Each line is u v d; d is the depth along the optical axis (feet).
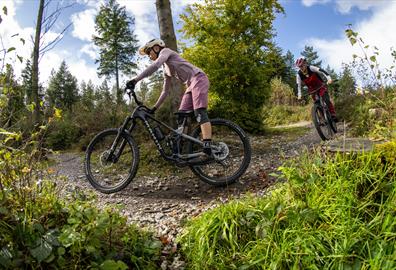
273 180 14.79
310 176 8.75
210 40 34.45
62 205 8.60
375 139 11.40
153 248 8.41
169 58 14.64
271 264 7.27
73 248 6.91
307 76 22.63
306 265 7.04
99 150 17.47
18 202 7.69
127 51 115.44
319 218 7.91
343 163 8.77
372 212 7.84
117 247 8.23
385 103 14.16
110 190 15.14
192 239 8.95
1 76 8.38
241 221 8.49
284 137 30.68
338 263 6.86
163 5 21.68
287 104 66.08
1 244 6.61
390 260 6.46
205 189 15.33
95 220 7.48
